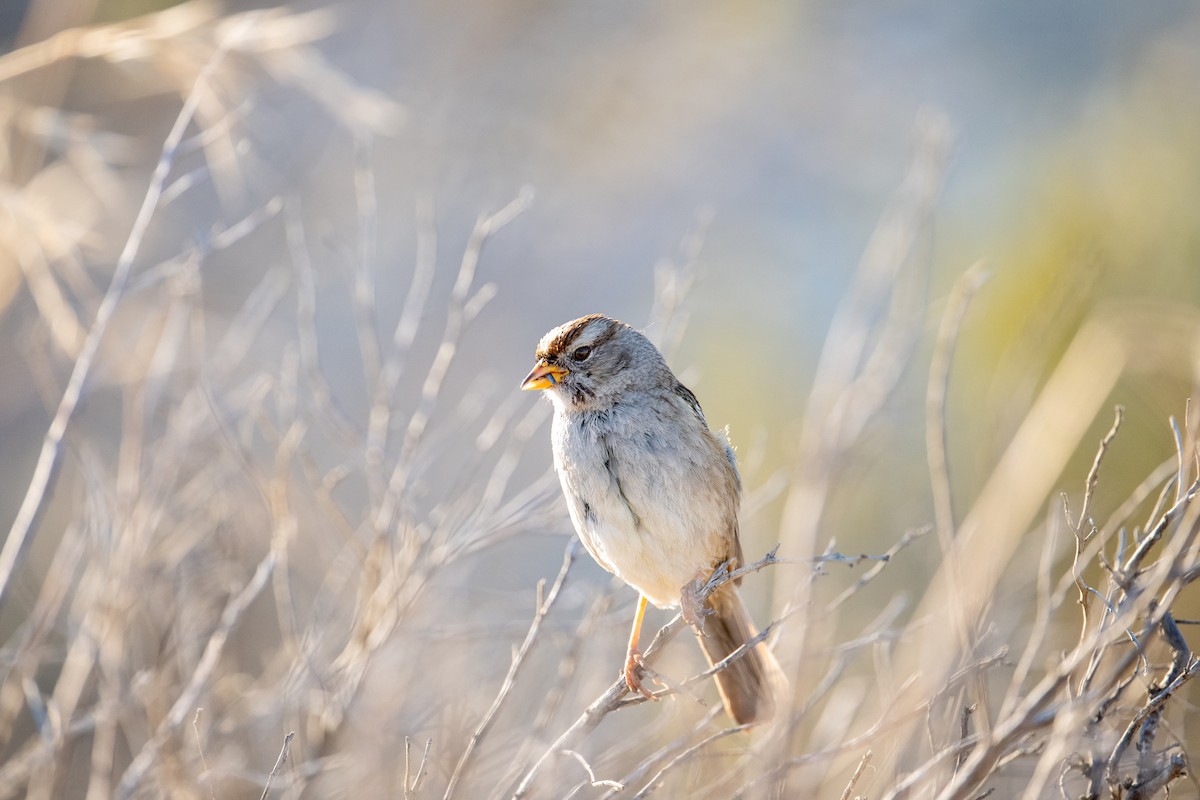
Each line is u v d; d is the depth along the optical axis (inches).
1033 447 399.9
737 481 396.2
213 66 399.2
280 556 382.0
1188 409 309.7
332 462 565.9
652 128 999.0
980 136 984.3
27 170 483.8
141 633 422.0
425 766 315.3
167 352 419.5
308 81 462.0
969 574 339.3
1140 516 466.0
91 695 456.1
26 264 449.1
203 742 378.0
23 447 660.7
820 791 338.0
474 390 674.8
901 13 1035.9
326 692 375.6
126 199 604.4
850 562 314.8
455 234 921.5
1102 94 845.8
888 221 535.5
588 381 385.4
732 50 1011.3
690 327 776.9
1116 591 290.4
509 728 418.9
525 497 419.5
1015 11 1015.0
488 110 972.6
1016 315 536.7
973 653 291.9
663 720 390.6
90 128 539.8
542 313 929.5
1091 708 258.5
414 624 405.7
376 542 379.6
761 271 924.0
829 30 1023.0
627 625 444.8
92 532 401.7
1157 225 535.8
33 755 378.3
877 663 392.2
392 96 949.8
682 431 381.4
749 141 1011.3
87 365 377.1
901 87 1021.8
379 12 972.6
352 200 880.9
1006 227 633.6
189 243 589.6
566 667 379.6
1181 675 276.8
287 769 384.5
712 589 330.0
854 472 450.0
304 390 577.6
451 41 976.3
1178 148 565.0
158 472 409.7
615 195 980.6
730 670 376.5
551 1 996.6
